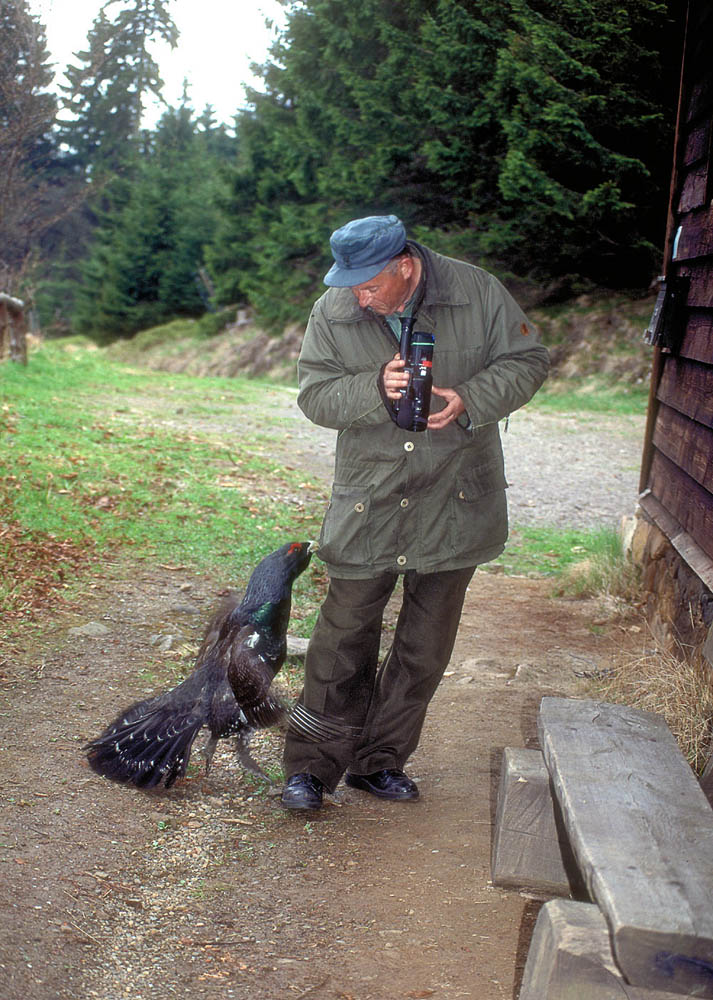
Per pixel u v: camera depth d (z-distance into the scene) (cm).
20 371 1603
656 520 646
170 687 511
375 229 339
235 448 1242
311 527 892
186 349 3434
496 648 649
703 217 559
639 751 314
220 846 367
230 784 422
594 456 1517
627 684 532
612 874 238
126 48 1299
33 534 740
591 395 2192
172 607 645
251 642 333
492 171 2102
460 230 2420
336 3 2108
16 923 300
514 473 1348
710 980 217
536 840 332
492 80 1883
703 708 460
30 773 406
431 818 394
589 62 1648
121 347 3794
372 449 367
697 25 604
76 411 1324
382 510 370
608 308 2427
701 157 571
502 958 295
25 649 546
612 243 2148
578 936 225
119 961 292
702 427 546
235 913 321
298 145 2583
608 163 1792
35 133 1484
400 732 407
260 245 3125
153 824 380
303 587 726
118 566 718
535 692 554
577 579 796
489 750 469
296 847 366
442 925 312
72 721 461
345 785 427
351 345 364
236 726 339
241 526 859
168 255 4144
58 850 350
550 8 1595
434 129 2200
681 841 257
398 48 2000
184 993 277
